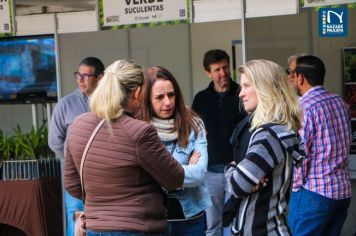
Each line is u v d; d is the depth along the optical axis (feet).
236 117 19.60
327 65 21.13
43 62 23.70
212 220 20.16
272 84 11.14
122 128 10.83
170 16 19.13
